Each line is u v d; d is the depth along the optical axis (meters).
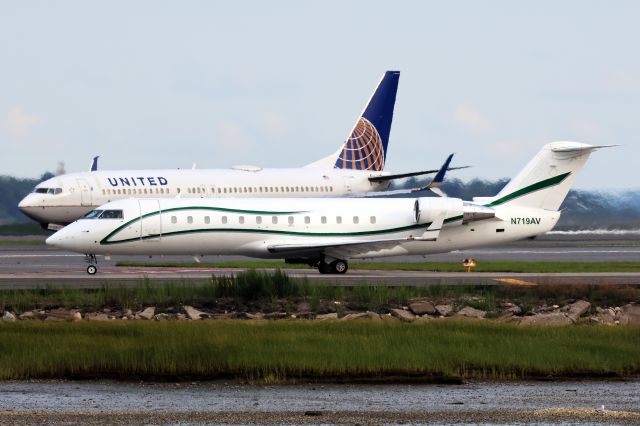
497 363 99.00
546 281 152.12
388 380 95.38
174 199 174.50
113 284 142.75
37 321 115.25
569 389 92.75
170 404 86.00
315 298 128.50
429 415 83.31
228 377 95.62
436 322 116.31
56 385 92.31
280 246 171.00
